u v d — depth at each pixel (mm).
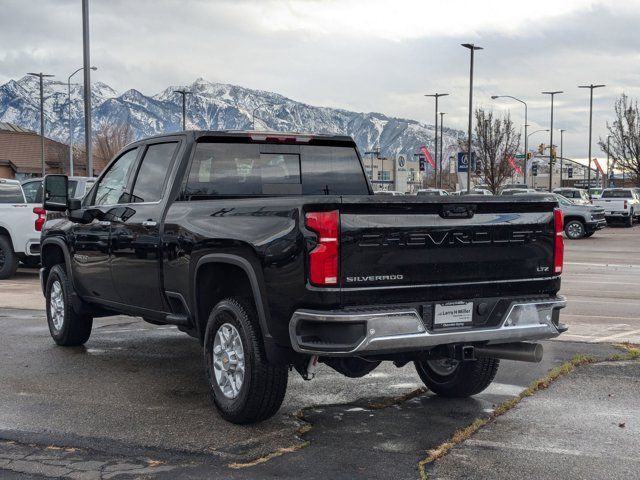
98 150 94875
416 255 5152
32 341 8875
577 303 11945
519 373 7215
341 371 5590
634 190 46344
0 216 14984
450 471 4723
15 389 6719
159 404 6242
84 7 24578
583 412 5984
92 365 7652
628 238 32094
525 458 4957
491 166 64250
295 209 5086
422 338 5047
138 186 7141
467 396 6453
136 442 5277
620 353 8023
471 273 5379
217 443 5254
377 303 5051
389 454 5027
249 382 5453
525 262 5605
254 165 6859
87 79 25000
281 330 5199
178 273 6289
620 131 61875
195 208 6164
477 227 5371
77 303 8195
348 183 7328
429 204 5168
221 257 5660
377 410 6078
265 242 5250
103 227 7434
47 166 75938
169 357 8031
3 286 14195
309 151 7148
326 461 4895
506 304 5496
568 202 32188
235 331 5660
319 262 4895
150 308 6906
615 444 5234
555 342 8609
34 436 5418
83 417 5875
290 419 5812
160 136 7012
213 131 6676
